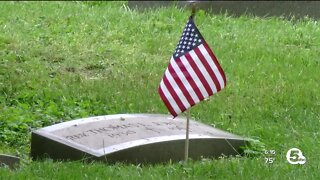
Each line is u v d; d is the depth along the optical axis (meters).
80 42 15.43
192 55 8.52
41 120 10.75
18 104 11.49
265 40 15.51
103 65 13.94
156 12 17.86
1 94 12.05
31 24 16.84
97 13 17.97
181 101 8.52
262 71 13.38
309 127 10.60
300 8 17.20
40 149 9.32
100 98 11.95
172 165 8.80
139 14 17.91
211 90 8.52
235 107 11.50
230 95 12.14
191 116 11.05
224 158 9.27
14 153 9.55
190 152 9.15
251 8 17.81
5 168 8.49
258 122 10.95
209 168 8.63
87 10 18.52
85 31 16.31
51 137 9.24
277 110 11.36
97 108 11.48
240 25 16.86
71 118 10.98
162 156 9.00
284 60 14.04
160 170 8.58
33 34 15.95
